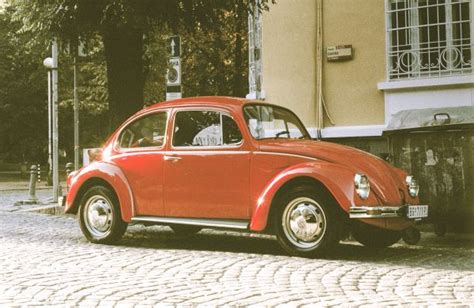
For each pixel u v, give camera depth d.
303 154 8.55
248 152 8.87
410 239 9.70
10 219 14.16
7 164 55.72
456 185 10.04
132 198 9.69
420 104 13.67
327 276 7.16
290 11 15.24
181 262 8.16
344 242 10.34
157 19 13.44
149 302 5.86
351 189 8.17
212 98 9.54
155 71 27.86
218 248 9.63
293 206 8.52
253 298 6.01
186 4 13.49
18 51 43.81
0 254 8.88
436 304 5.72
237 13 13.89
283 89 15.36
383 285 6.65
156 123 9.77
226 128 9.14
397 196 8.50
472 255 8.93
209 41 29.81
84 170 10.17
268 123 9.47
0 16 44.44
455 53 13.28
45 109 46.69
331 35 14.73
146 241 10.42
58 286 6.62
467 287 6.54
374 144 14.28
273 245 9.96
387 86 13.95
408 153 10.34
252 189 8.79
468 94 13.19
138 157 9.73
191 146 9.35
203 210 9.15
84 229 10.13
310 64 15.01
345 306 5.64
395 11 13.98
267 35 15.58
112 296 6.12
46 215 15.24
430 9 13.58
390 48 14.06
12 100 45.69
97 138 45.75
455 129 10.01
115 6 12.83
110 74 14.34
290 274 7.29
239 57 30.62
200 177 9.17
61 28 13.77
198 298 6.02
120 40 14.17
